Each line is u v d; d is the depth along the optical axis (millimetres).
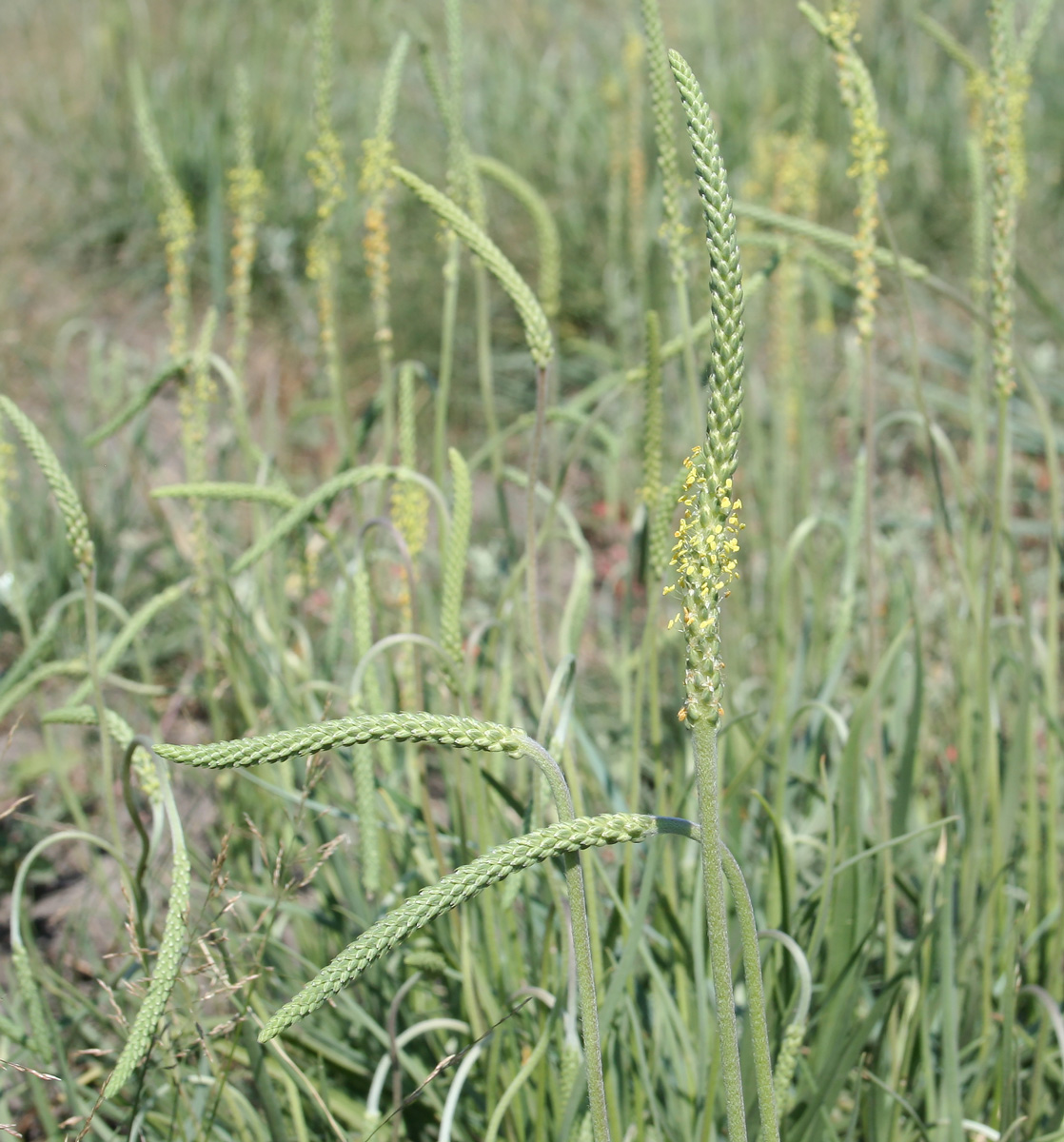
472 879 1100
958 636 2330
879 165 1931
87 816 3088
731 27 7527
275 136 6395
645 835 1146
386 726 1132
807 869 2441
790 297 3367
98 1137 1968
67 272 6074
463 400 5297
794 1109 1804
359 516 2391
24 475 3869
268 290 5910
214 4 7938
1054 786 2176
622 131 5289
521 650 2551
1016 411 4570
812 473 4574
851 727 1888
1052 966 2053
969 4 7008
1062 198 6023
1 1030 1802
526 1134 1934
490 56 7359
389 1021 1728
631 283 5301
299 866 2373
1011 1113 1804
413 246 5930
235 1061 1977
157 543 3465
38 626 3490
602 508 4730
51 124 6902
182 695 3293
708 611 1082
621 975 1603
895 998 1867
